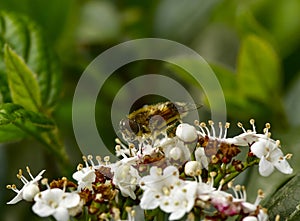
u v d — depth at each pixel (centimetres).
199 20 28
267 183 22
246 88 24
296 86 26
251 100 25
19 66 23
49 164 25
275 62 24
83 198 20
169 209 19
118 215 20
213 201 19
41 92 24
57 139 23
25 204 25
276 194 21
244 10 26
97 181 20
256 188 22
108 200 20
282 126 25
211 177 20
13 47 24
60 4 27
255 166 22
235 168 21
